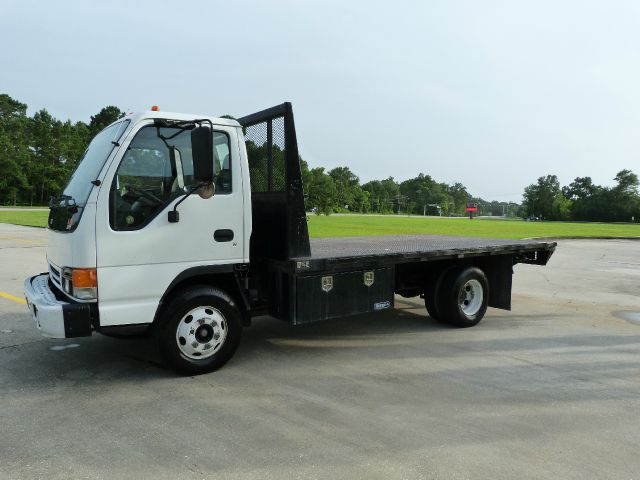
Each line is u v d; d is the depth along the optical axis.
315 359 5.55
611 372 5.18
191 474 3.09
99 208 4.32
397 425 3.82
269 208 5.46
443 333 6.79
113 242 4.39
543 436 3.66
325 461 3.25
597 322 7.57
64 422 3.85
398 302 8.98
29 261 13.25
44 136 80.81
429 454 3.36
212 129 4.41
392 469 3.16
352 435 3.64
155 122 4.54
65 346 5.91
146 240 4.53
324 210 64.44
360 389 4.61
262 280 5.65
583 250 22.23
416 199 192.38
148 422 3.86
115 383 4.72
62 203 4.73
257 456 3.32
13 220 31.72
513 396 4.46
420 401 4.32
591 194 138.00
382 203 160.38
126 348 5.85
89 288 4.31
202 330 4.93
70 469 3.14
